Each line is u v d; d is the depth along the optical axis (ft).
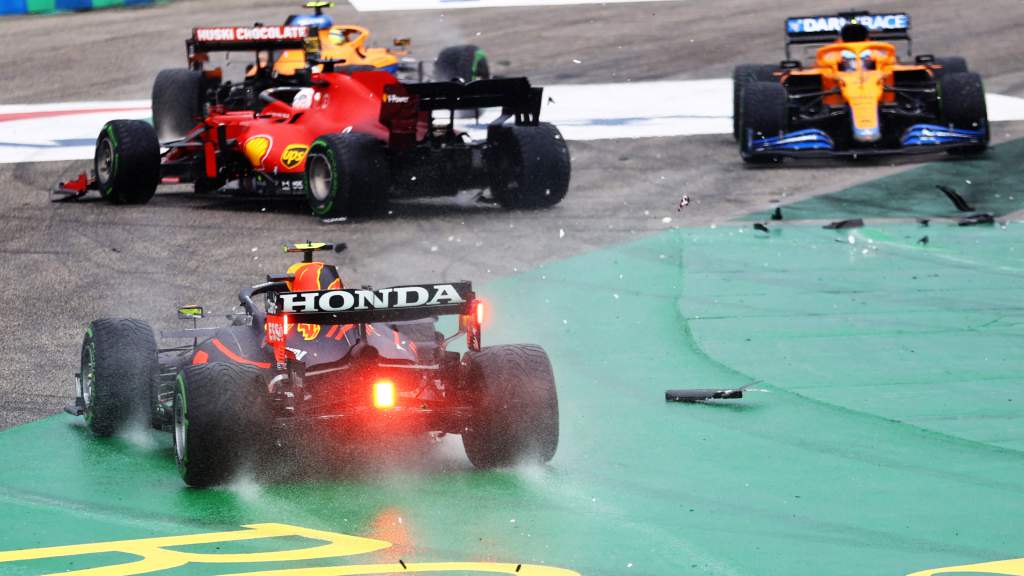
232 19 463.83
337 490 101.14
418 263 183.52
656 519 95.09
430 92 208.03
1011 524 93.61
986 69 358.02
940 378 131.03
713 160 258.57
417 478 103.96
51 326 152.35
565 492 100.89
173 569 85.71
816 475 104.68
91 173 245.04
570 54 402.11
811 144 248.11
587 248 192.44
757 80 271.28
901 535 91.76
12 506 98.73
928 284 169.17
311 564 86.43
